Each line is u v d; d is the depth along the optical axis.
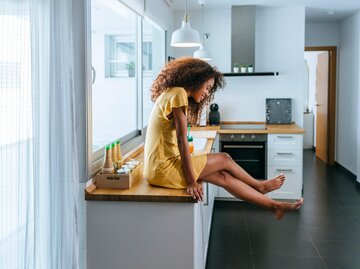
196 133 4.55
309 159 8.10
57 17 1.84
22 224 1.67
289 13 5.48
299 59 5.53
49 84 1.82
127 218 2.27
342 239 3.76
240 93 5.68
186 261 2.24
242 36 5.34
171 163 2.36
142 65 3.80
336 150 7.25
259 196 2.70
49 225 1.86
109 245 2.29
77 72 2.27
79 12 2.23
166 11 4.91
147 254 2.27
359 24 5.83
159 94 2.52
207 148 3.53
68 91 1.95
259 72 5.27
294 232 3.95
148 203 2.24
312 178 6.35
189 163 2.28
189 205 2.21
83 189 2.29
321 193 5.43
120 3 2.96
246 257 3.37
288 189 4.97
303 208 4.75
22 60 1.64
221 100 5.72
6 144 1.57
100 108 3.90
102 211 2.28
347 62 6.49
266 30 5.53
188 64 2.49
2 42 1.53
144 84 4.47
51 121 1.84
